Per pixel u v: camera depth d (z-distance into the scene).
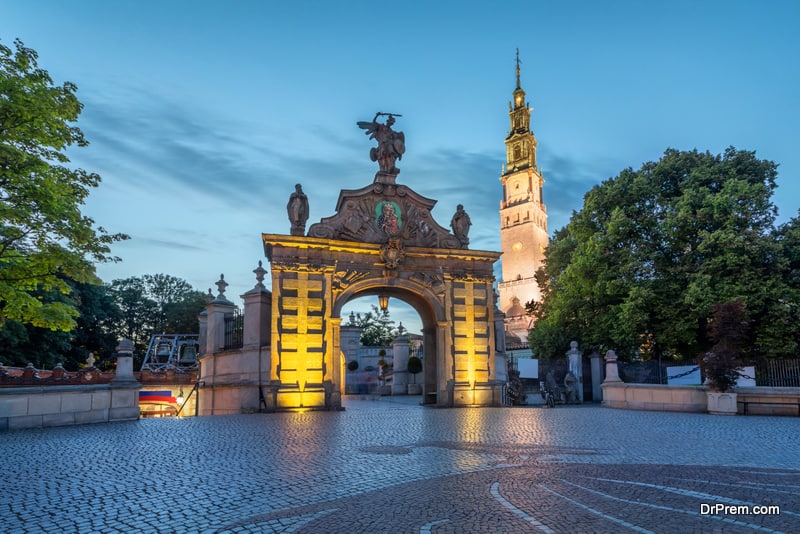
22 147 19.97
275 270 27.94
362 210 30.33
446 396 29.81
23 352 46.78
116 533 7.03
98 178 21.48
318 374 27.69
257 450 13.35
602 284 38.28
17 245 20.19
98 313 60.09
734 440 15.03
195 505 8.27
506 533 6.88
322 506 8.20
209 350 30.92
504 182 131.00
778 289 31.80
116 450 13.27
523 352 66.75
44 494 8.92
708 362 24.28
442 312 30.58
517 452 13.11
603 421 20.53
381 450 13.41
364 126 31.58
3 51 19.25
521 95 132.25
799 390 22.52
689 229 35.28
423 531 6.99
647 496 8.71
